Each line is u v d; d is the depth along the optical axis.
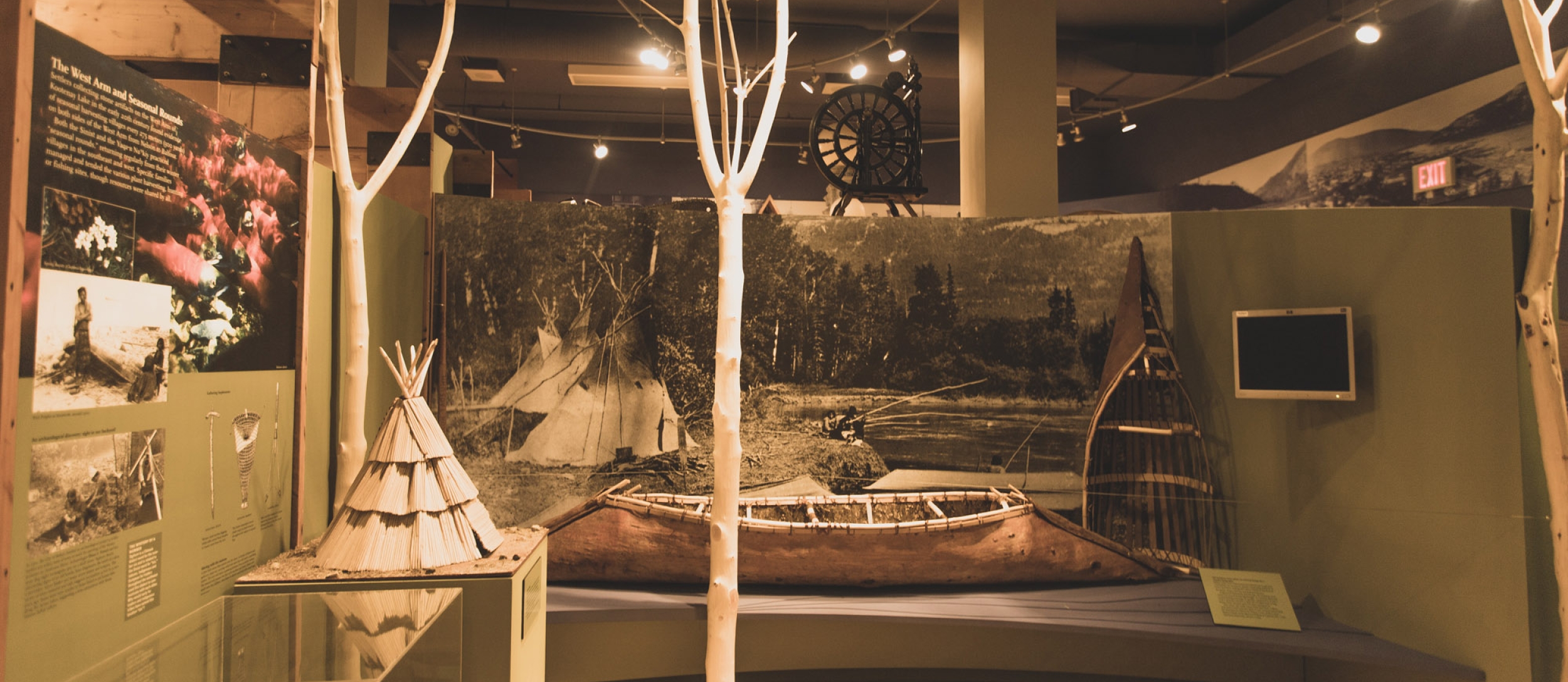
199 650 1.62
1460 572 3.03
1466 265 3.09
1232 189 10.23
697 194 13.15
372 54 5.28
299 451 2.63
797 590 3.44
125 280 1.77
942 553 3.33
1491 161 6.74
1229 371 3.66
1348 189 8.32
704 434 3.95
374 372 3.22
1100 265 3.95
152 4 2.69
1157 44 9.38
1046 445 3.95
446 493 2.50
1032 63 5.50
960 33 5.96
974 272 4.01
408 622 1.75
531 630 2.61
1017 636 3.57
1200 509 3.71
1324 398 3.33
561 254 3.90
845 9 8.88
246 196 2.29
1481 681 2.90
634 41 8.33
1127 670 3.54
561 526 3.38
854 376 3.99
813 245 4.01
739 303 2.87
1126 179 12.60
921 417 3.98
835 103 4.51
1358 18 7.23
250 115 2.71
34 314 1.49
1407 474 3.18
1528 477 2.91
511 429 3.82
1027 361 3.98
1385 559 3.22
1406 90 7.59
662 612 3.14
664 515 3.33
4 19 1.41
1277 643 2.96
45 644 1.55
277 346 2.50
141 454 1.85
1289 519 3.49
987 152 5.44
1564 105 2.79
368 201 2.67
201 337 2.09
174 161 1.95
